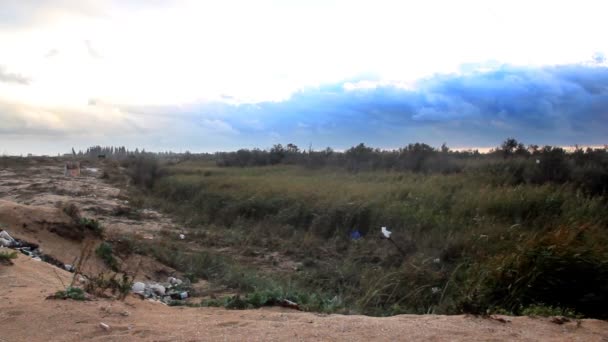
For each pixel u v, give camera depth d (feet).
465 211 41.55
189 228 49.29
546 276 21.56
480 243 32.32
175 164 130.11
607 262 21.63
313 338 13.43
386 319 15.84
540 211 39.40
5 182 78.79
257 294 20.16
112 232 35.60
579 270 21.50
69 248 29.60
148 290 25.25
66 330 13.74
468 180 56.39
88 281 19.48
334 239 41.34
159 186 78.95
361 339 13.47
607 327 16.49
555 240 23.71
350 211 44.09
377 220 42.45
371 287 27.27
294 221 47.24
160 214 57.41
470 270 27.09
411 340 13.57
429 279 27.91
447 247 32.96
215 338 13.29
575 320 17.21
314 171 89.20
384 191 50.26
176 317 15.76
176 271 31.81
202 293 26.76
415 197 47.09
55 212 32.09
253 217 50.75
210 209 56.13
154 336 13.43
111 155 188.65
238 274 30.12
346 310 22.66
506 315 18.81
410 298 26.30
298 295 23.25
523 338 14.47
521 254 23.24
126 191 73.56
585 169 54.70
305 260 36.19
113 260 29.30
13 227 29.45
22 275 19.36
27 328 13.82
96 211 54.70
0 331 13.60
